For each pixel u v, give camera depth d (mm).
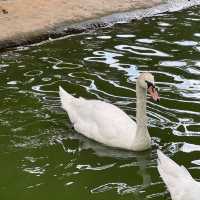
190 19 14945
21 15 14109
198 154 8664
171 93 10516
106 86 10859
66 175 8266
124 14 14984
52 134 9367
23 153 8828
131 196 7738
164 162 7738
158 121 9594
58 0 15156
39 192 7887
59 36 13711
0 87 10898
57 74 11469
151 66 11727
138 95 8781
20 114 9914
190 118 9648
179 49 12648
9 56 12586
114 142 8977
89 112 9453
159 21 14797
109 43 13203
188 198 7219
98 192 7844
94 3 15242
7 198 7777
